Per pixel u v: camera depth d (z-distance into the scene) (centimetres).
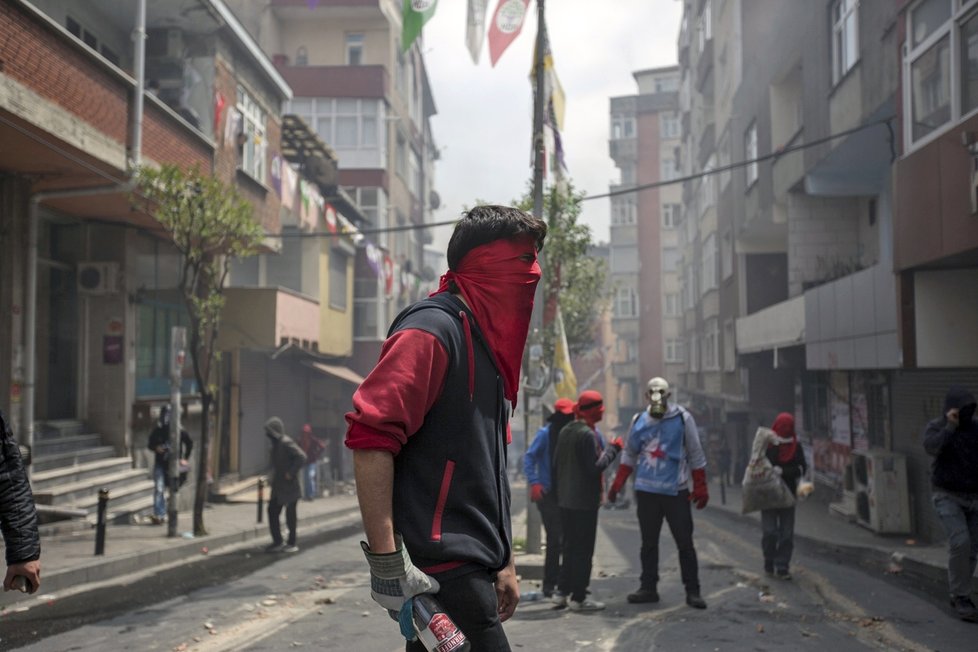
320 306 2711
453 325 231
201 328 1353
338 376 2825
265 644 647
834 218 2098
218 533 1362
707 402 4188
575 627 695
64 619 755
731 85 2931
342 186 3719
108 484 1502
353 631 689
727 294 3098
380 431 214
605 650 617
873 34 1445
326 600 826
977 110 1009
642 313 6556
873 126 1523
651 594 805
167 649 635
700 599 778
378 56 3931
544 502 855
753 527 1781
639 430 805
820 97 1808
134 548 1150
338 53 3931
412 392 218
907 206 1202
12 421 1289
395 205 4088
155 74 1848
